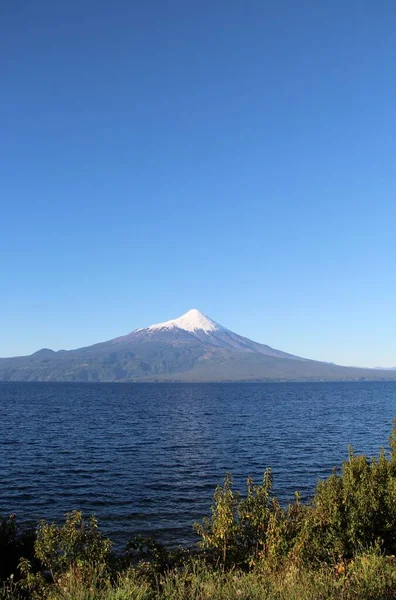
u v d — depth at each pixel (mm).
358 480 14000
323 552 12297
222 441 58156
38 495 31250
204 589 9641
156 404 138375
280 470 39969
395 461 15812
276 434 65438
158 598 9336
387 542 12781
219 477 37250
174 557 14164
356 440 59375
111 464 42562
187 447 53094
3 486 33656
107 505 29000
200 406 129125
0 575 13711
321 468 40875
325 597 9195
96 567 11836
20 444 54344
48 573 15055
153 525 25125
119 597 9117
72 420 85625
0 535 15023
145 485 34344
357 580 9875
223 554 13234
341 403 143375
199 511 27859
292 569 10719
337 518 12617
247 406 129375
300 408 120625
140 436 62906
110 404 137125
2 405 127438
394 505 13062
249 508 13938
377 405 133500
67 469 40062
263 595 9141
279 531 12695
